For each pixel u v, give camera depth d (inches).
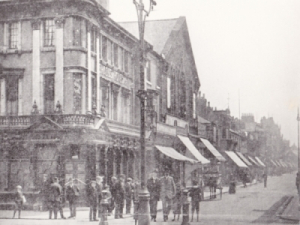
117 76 1379.2
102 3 1322.6
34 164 1103.0
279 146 2471.7
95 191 796.6
